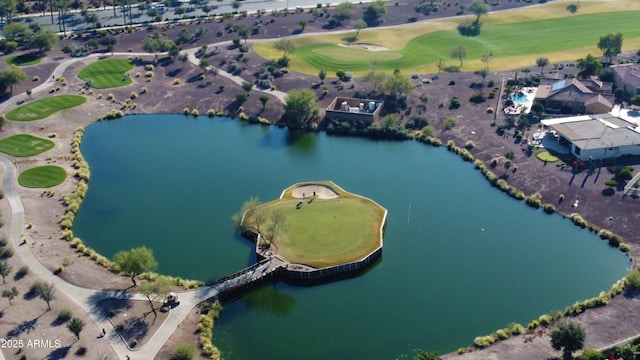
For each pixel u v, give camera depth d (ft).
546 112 606.55
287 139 596.70
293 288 391.65
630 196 465.47
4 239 419.95
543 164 515.50
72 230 450.30
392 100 644.69
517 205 476.54
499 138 563.07
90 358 323.16
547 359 321.11
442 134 584.40
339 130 602.03
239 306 378.53
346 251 409.49
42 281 379.55
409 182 511.81
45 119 613.11
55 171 520.42
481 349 335.06
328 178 520.01
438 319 363.56
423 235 440.86
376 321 363.15
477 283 392.68
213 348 336.49
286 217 442.50
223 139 597.93
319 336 353.31
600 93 627.87
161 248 429.38
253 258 416.87
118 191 504.84
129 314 355.15
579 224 445.78
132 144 588.09
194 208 479.41
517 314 365.40
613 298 365.81
